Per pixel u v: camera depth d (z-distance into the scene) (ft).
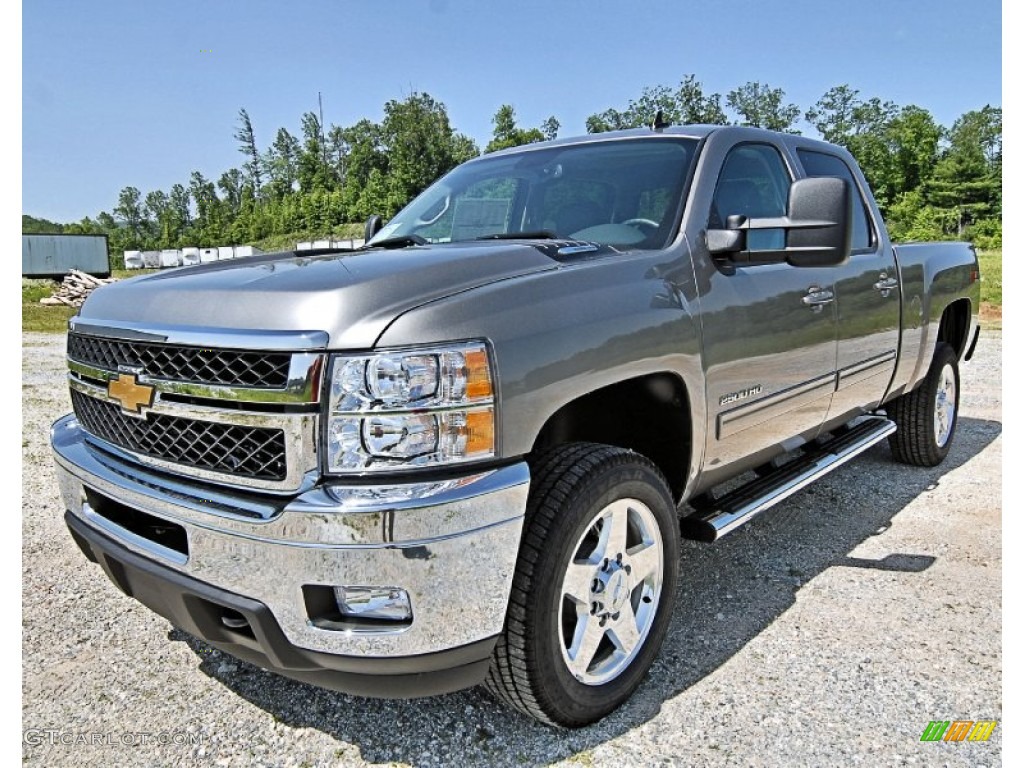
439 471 6.22
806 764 7.21
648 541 8.32
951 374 17.35
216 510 6.45
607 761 7.30
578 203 10.41
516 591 6.85
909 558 12.09
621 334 7.65
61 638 9.86
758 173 11.13
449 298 6.61
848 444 13.15
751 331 9.63
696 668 8.92
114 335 7.43
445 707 8.22
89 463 7.80
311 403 6.11
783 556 12.23
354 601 6.26
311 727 7.94
